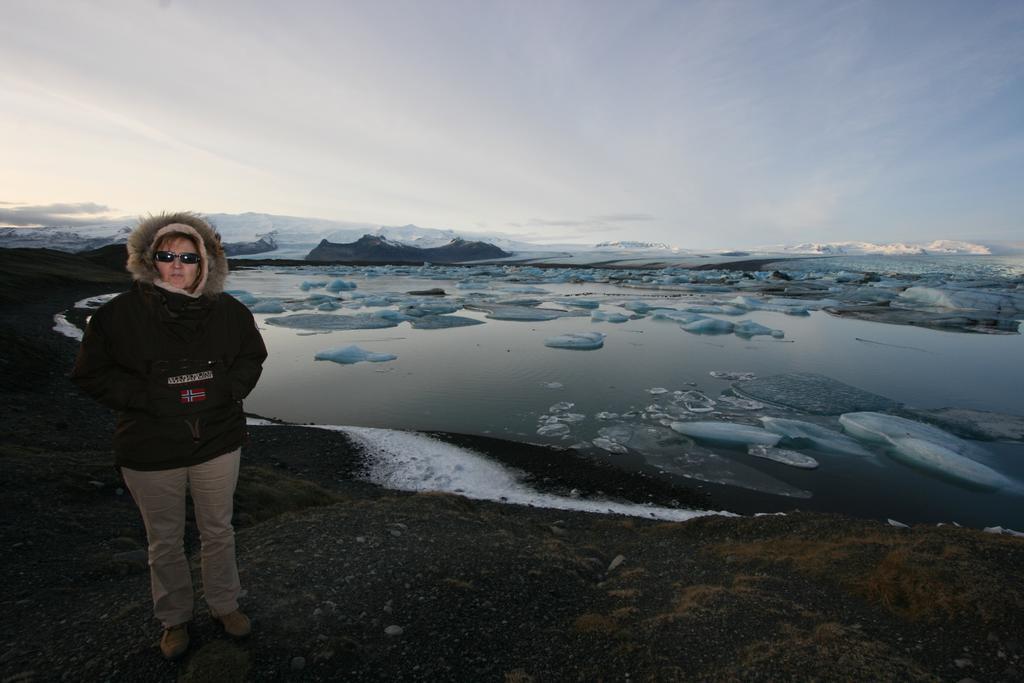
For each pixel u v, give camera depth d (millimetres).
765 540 6969
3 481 6309
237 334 2840
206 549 3031
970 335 35312
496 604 4230
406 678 3230
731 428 14516
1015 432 15398
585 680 3373
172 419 2613
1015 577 4715
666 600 4668
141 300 2555
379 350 27469
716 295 68625
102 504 6500
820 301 56125
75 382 2492
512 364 24016
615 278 103688
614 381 20984
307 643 3318
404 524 5789
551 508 9734
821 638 3762
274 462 11070
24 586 4230
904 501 10945
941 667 3568
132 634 3240
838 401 18281
